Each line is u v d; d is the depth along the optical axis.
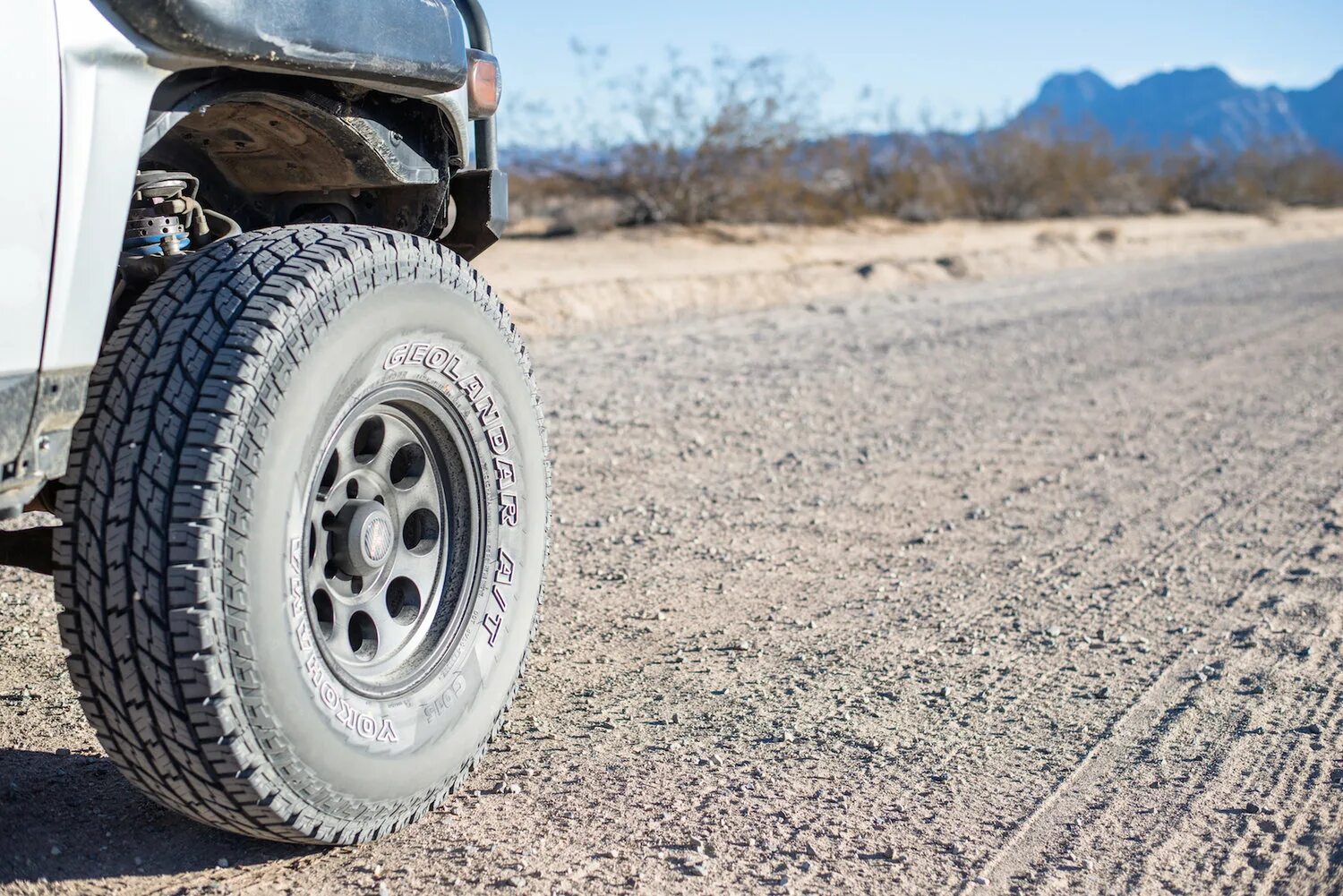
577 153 24.05
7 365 2.09
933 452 7.58
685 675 3.88
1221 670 4.05
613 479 6.61
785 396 9.39
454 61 2.95
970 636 4.34
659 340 12.61
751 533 5.64
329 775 2.47
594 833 2.80
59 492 2.31
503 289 13.72
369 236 2.65
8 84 2.06
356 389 2.58
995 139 37.78
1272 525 6.05
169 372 2.31
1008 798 3.07
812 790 3.07
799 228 25.55
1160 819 2.97
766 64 23.97
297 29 2.50
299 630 2.42
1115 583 5.04
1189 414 9.09
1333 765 3.31
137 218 2.70
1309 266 27.11
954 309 16.61
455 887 2.53
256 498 2.29
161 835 2.68
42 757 3.05
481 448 2.96
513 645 3.07
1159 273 24.61
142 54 2.29
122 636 2.25
